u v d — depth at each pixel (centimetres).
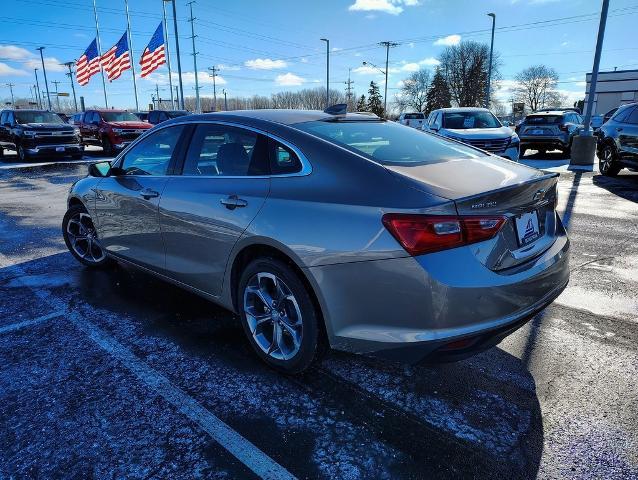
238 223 287
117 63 2948
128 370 296
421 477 210
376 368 299
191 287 347
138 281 452
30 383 282
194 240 325
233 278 311
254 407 259
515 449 227
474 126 1228
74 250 494
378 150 282
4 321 366
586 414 251
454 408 258
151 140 382
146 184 367
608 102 5625
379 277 233
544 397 267
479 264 228
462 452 225
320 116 331
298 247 255
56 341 334
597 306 385
